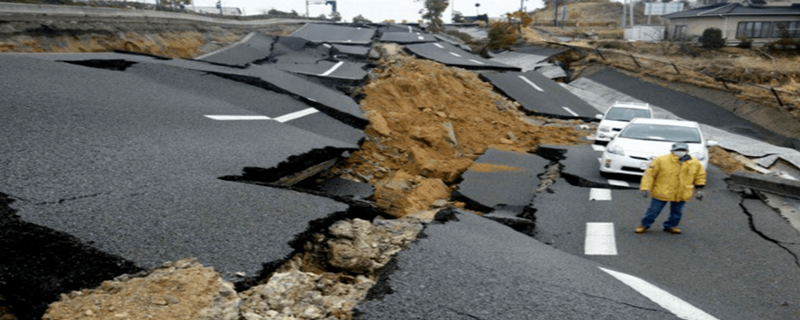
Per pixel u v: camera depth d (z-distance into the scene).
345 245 4.54
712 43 39.78
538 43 40.72
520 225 7.76
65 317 2.83
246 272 3.62
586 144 15.46
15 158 4.80
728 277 6.05
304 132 9.62
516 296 3.95
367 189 9.14
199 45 26.50
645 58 33.22
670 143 10.68
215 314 3.02
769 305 5.37
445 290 3.88
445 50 35.44
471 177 10.76
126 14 21.67
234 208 4.72
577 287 4.38
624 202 9.13
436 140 13.92
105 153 5.57
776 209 8.63
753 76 28.67
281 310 3.33
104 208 4.14
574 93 27.23
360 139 11.49
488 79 25.16
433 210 8.50
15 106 6.37
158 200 4.56
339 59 27.67
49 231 3.56
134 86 9.38
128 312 2.90
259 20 43.69
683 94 25.69
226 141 7.43
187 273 3.40
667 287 5.42
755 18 41.34
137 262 3.46
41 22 16.22
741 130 20.66
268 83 13.05
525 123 19.48
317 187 8.91
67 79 8.52
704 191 9.71
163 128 7.26
